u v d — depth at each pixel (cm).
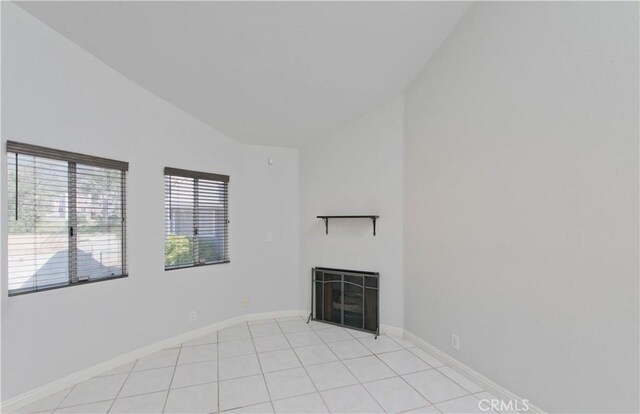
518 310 209
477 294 242
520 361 207
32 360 221
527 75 202
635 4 149
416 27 256
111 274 276
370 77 308
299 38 248
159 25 229
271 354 299
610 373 159
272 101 328
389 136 351
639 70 147
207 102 321
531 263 200
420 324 312
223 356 295
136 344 288
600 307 163
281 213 411
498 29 223
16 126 214
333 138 394
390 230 349
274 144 408
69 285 243
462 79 258
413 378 253
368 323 359
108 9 216
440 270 283
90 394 230
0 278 206
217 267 363
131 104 287
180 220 334
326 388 239
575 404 174
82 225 257
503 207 220
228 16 223
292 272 411
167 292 315
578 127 173
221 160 371
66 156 239
